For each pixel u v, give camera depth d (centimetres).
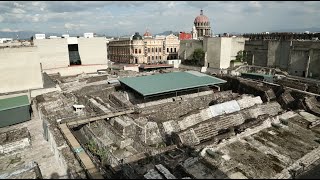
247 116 4041
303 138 3366
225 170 2580
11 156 2917
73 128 4050
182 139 3158
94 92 5125
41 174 2459
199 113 3994
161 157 2767
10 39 7388
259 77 5953
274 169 2653
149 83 5088
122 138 3130
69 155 2517
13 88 4569
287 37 7162
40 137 3394
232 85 5950
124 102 4459
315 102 4538
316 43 5538
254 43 7350
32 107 4341
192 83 5094
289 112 4162
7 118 3741
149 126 3428
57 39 6756
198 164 2638
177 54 9719
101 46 7512
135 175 2383
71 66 7012
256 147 3086
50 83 5278
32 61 4672
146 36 10250
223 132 3600
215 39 7256
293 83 5306
